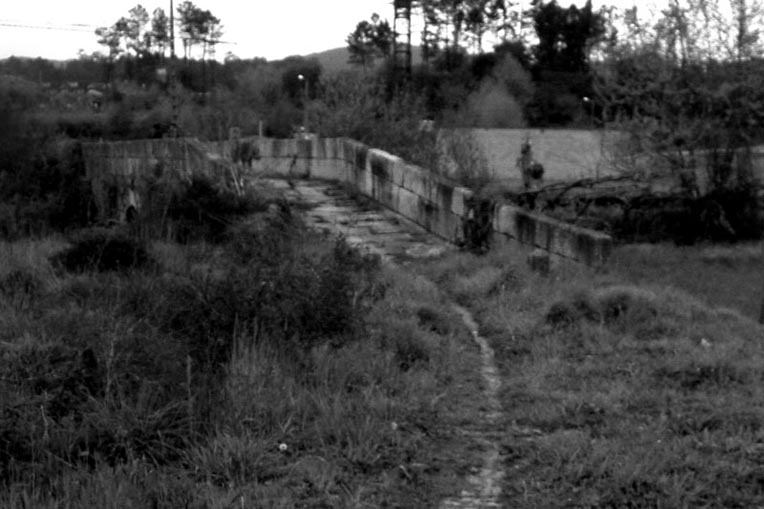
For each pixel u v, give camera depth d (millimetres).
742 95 20406
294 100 50594
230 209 15539
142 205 17469
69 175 28500
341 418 6703
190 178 17047
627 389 7762
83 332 7953
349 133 22750
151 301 9070
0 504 5266
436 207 17156
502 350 9453
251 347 7848
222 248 12977
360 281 10742
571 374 8359
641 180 20750
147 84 68000
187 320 8367
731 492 5707
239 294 8562
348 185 20703
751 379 8102
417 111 23953
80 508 5258
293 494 5602
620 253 17547
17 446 6012
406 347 8766
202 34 78750
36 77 73812
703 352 8766
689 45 20828
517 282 12195
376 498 5645
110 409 6512
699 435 6668
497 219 15945
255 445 6145
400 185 18578
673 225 20344
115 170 27000
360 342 8594
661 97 20938
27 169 28750
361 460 6137
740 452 6336
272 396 6996
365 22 59594
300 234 13750
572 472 5977
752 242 19984
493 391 8023
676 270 15742
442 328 10086
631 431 6766
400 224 18047
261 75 56406
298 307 8656
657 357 8820
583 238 13695
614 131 21562
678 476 5895
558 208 19438
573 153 28172
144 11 75562
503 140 29609
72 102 53500
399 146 22094
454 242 16375
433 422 7012
